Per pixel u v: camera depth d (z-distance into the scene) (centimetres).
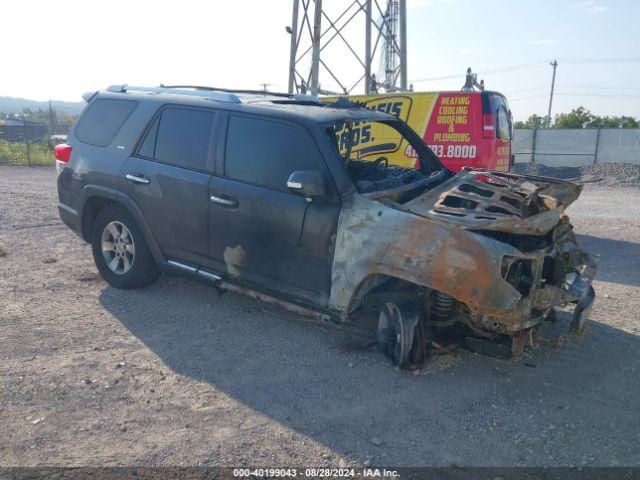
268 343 485
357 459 331
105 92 625
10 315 523
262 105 505
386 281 454
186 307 559
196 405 384
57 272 660
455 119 907
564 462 333
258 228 478
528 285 406
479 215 409
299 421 369
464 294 386
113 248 603
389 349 442
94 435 346
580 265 488
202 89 614
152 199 543
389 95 959
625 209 1338
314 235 449
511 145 1005
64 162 620
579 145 2644
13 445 332
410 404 394
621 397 411
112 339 482
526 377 438
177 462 322
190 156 525
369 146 766
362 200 434
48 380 407
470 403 397
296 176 429
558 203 438
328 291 449
